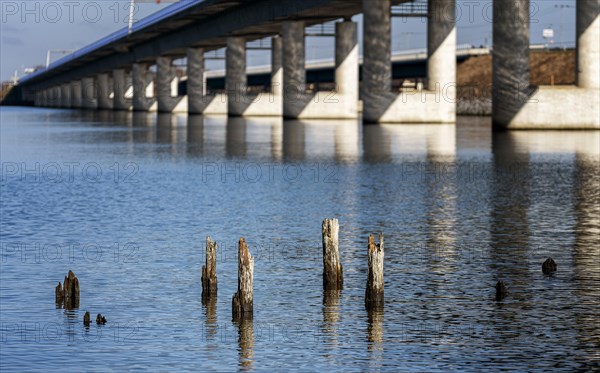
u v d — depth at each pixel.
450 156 150.50
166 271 63.44
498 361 44.12
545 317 51.12
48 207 97.69
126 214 91.94
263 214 91.06
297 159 151.38
